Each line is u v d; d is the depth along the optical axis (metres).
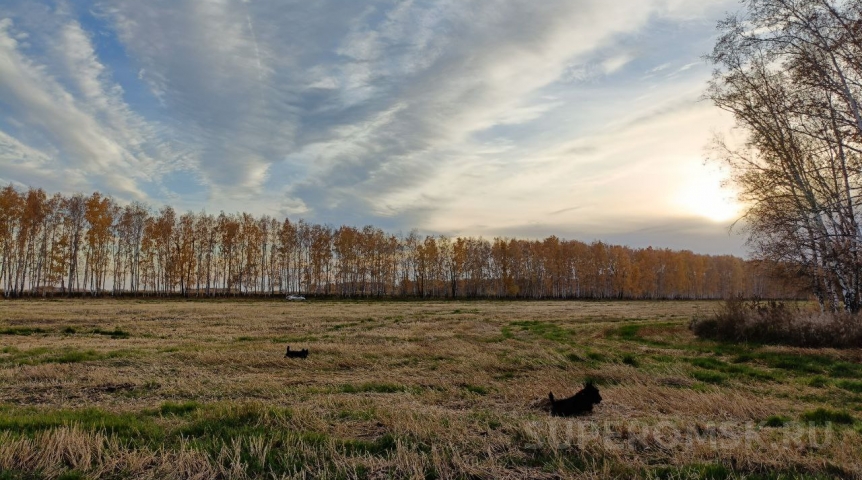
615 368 12.73
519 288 104.06
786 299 28.00
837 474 5.62
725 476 5.53
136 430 6.79
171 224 77.56
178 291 89.19
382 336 20.55
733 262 129.00
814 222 20.22
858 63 16.56
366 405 8.59
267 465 5.71
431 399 9.23
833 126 18.27
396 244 99.31
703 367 14.29
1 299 56.47
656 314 41.25
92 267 69.06
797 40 17.70
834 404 9.63
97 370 11.73
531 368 13.23
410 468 5.55
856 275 19.69
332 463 5.78
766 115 20.72
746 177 21.86
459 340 19.19
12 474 5.38
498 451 6.25
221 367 12.68
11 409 8.09
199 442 6.24
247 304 56.56
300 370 12.59
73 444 5.98
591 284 106.94
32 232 65.12
